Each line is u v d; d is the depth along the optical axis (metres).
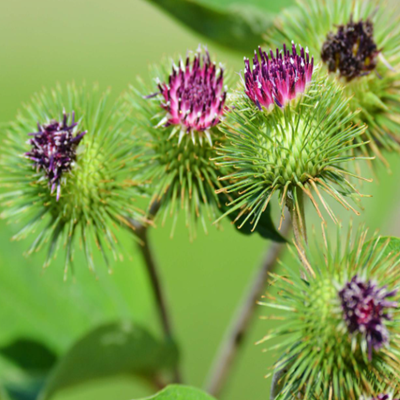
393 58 0.42
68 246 0.41
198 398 0.39
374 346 0.37
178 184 0.42
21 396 0.46
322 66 0.42
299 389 0.38
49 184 0.41
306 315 0.38
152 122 0.42
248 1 0.47
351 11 0.43
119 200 0.42
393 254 0.39
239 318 0.46
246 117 0.40
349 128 0.39
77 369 0.44
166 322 0.45
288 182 0.39
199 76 0.41
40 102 0.43
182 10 0.45
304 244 0.38
